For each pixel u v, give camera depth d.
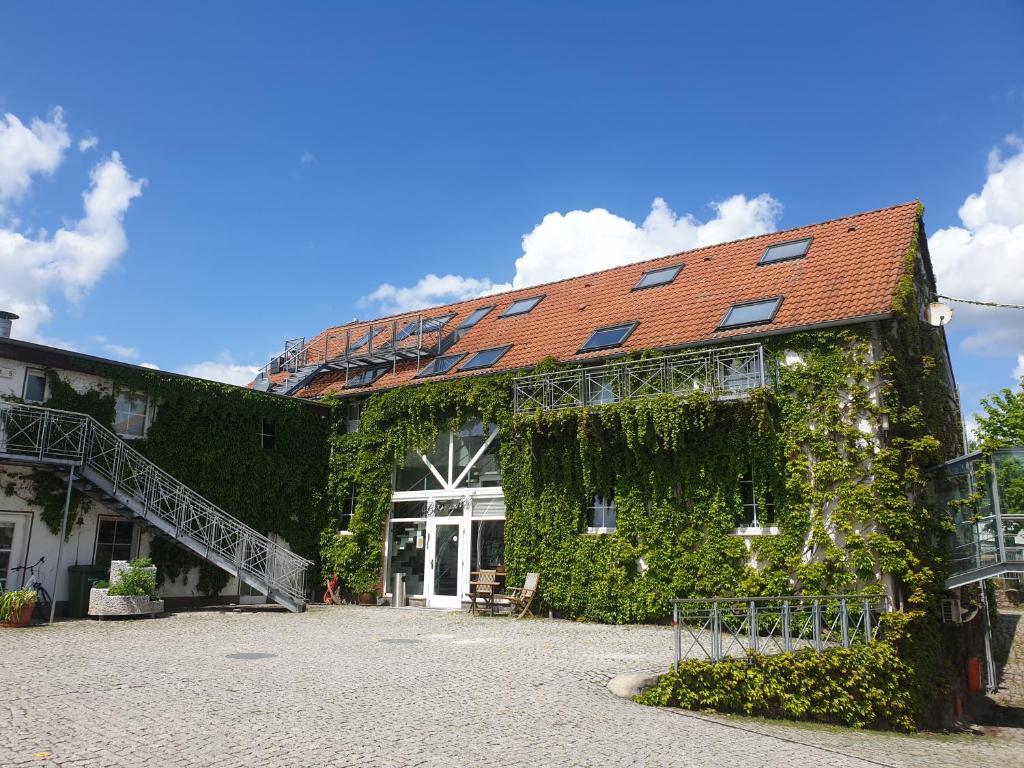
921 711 11.27
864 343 14.12
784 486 14.23
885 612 12.39
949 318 16.56
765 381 14.59
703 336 15.99
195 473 18.61
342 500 21.08
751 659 10.08
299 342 24.05
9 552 15.62
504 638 13.09
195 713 7.18
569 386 16.84
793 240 18.97
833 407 14.06
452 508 19.02
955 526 13.66
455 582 18.64
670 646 12.23
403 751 6.30
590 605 15.91
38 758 5.61
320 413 21.77
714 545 14.65
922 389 15.45
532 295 22.98
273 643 12.12
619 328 18.09
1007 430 31.61
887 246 16.58
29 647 11.18
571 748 6.86
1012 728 13.01
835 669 10.38
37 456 15.23
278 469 20.38
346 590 20.17
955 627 14.73
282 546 20.41
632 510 15.73
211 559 17.33
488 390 18.30
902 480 13.41
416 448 19.73
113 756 5.77
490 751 6.51
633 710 8.79
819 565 13.51
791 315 15.27
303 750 6.15
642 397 15.52
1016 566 12.51
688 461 15.23
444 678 9.40
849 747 8.60
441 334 22.09
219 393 19.33
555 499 16.88
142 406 18.03
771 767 6.98
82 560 16.72
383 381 21.27
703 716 9.24
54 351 16.34
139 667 9.56
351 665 10.11
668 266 20.83
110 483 16.25
